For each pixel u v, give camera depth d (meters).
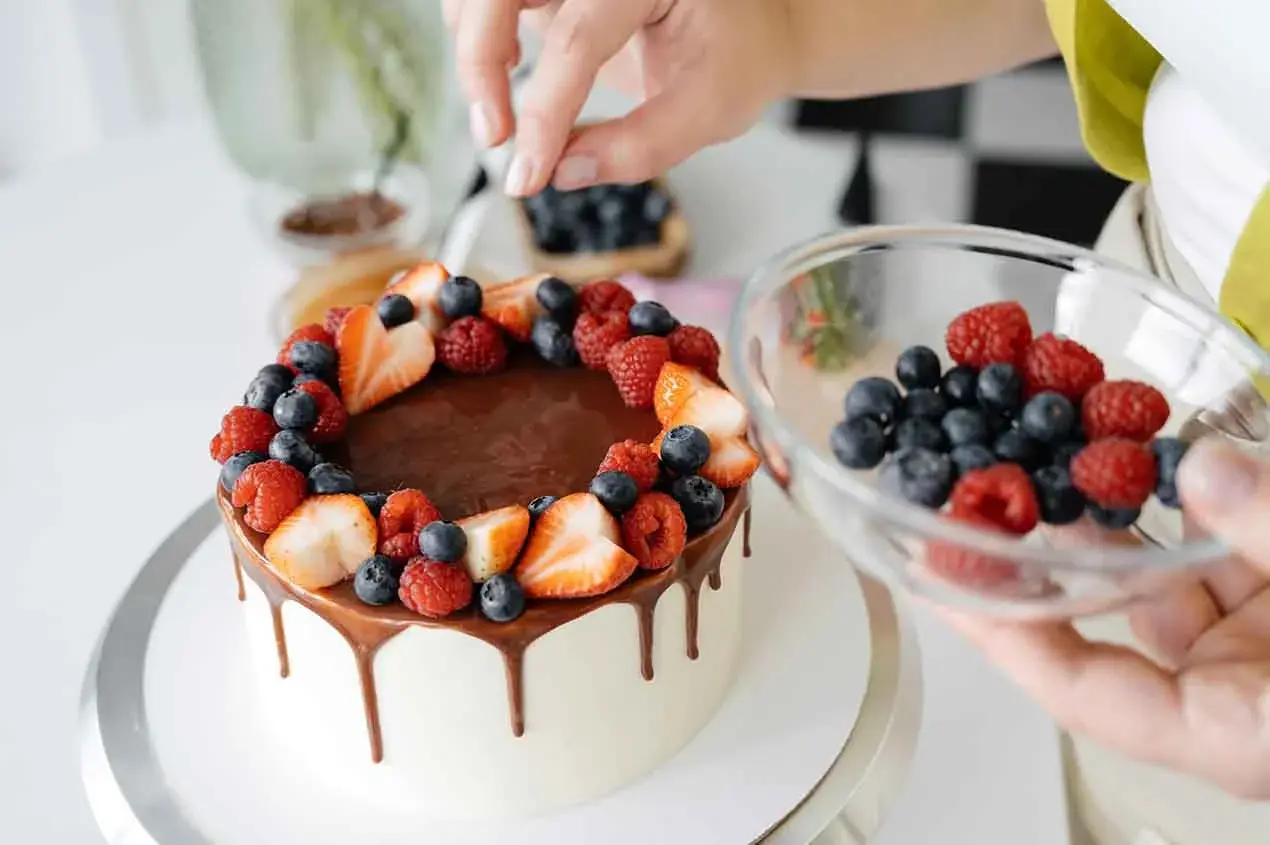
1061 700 0.55
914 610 0.70
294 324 0.85
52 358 0.86
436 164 0.94
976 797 0.62
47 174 1.03
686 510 0.59
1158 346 0.57
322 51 0.86
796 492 0.53
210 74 0.87
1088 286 0.59
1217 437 0.54
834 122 1.19
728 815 0.61
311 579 0.58
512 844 0.60
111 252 0.94
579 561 0.57
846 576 0.71
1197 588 0.57
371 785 0.61
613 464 0.59
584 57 0.65
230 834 0.60
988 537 0.48
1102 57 0.65
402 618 0.57
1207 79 0.56
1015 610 0.51
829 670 0.67
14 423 0.81
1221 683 0.53
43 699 0.66
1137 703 0.54
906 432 0.55
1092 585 0.48
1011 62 0.77
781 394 0.57
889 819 0.62
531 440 0.65
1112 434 0.54
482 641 0.57
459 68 0.69
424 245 0.93
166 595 0.70
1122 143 0.67
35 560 0.72
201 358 0.86
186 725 0.64
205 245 0.95
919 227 0.60
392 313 0.68
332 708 0.60
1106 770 0.63
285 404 0.62
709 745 0.64
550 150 0.67
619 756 0.61
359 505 0.58
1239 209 0.59
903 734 0.64
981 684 0.67
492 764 0.60
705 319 0.88
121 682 0.66
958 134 1.18
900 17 0.73
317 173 0.91
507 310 0.69
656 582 0.58
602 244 0.92
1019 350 0.57
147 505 0.76
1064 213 1.12
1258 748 0.52
